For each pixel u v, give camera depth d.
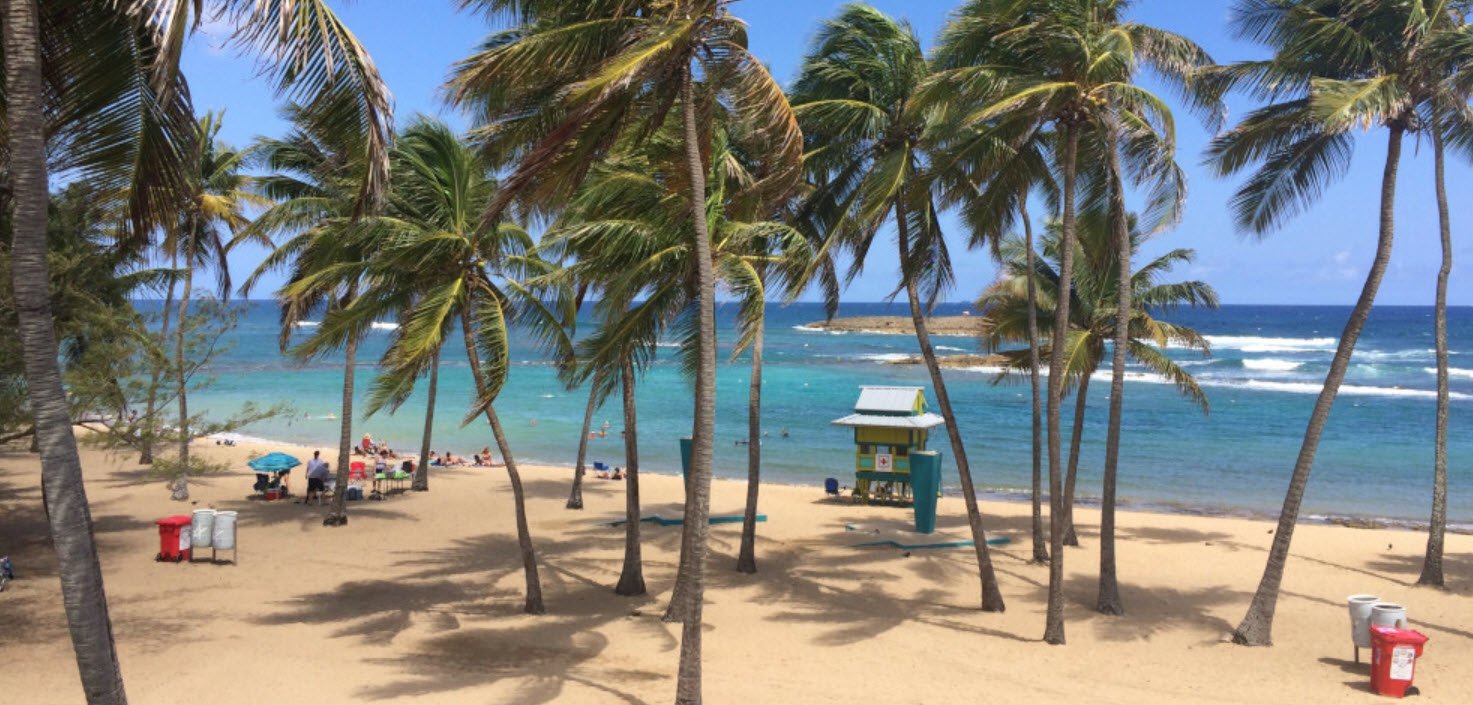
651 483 29.78
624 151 13.45
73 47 7.34
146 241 8.73
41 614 14.12
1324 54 13.72
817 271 16.55
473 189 13.82
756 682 12.02
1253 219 15.87
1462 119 15.19
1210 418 49.25
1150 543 21.36
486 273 14.06
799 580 17.44
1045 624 14.91
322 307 21.30
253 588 16.27
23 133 6.30
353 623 14.34
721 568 18.31
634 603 15.77
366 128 7.11
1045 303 20.27
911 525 22.03
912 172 14.59
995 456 38.41
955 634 14.29
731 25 9.77
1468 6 14.24
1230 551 20.53
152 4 6.61
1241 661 13.30
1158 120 13.20
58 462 6.48
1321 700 11.83
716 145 12.73
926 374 74.94
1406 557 20.11
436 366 27.39
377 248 14.05
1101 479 33.22
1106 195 15.59
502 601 15.77
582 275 13.01
